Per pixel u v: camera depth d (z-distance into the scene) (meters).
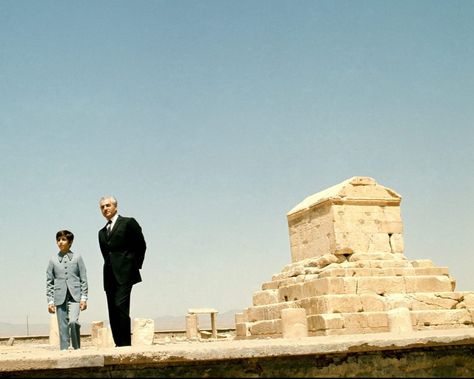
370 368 8.73
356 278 18.55
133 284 10.65
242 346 8.16
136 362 7.75
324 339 9.61
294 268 21.72
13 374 7.66
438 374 9.09
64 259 11.42
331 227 20.66
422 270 19.62
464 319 18.50
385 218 21.22
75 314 11.12
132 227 10.63
